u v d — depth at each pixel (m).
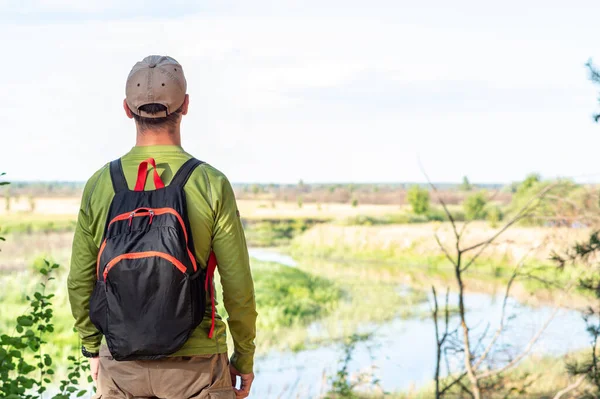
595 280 6.75
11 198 60.50
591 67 7.08
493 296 25.33
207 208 2.12
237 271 2.16
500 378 8.21
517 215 7.14
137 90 2.17
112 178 2.18
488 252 32.31
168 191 2.07
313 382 12.74
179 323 1.98
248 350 2.28
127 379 2.12
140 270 1.95
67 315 15.41
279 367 14.46
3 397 3.78
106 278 1.99
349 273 35.53
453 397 7.80
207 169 2.18
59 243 34.09
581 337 11.22
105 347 2.22
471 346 7.73
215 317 2.17
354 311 23.19
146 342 1.97
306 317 22.38
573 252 6.72
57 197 65.38
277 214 68.00
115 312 1.98
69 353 12.09
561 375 9.32
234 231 2.16
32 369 4.11
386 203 67.31
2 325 14.62
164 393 2.11
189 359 2.11
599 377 6.56
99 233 2.16
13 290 18.11
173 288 1.96
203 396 2.12
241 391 2.36
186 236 2.03
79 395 4.31
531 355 10.31
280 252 50.56
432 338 17.27
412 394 11.12
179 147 2.22
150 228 2.01
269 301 24.75
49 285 18.95
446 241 38.56
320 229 54.41
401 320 21.00
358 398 10.90
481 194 47.22
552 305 15.08
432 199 54.53
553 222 7.06
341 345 17.00
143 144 2.21
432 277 33.50
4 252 29.59
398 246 43.16
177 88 2.20
